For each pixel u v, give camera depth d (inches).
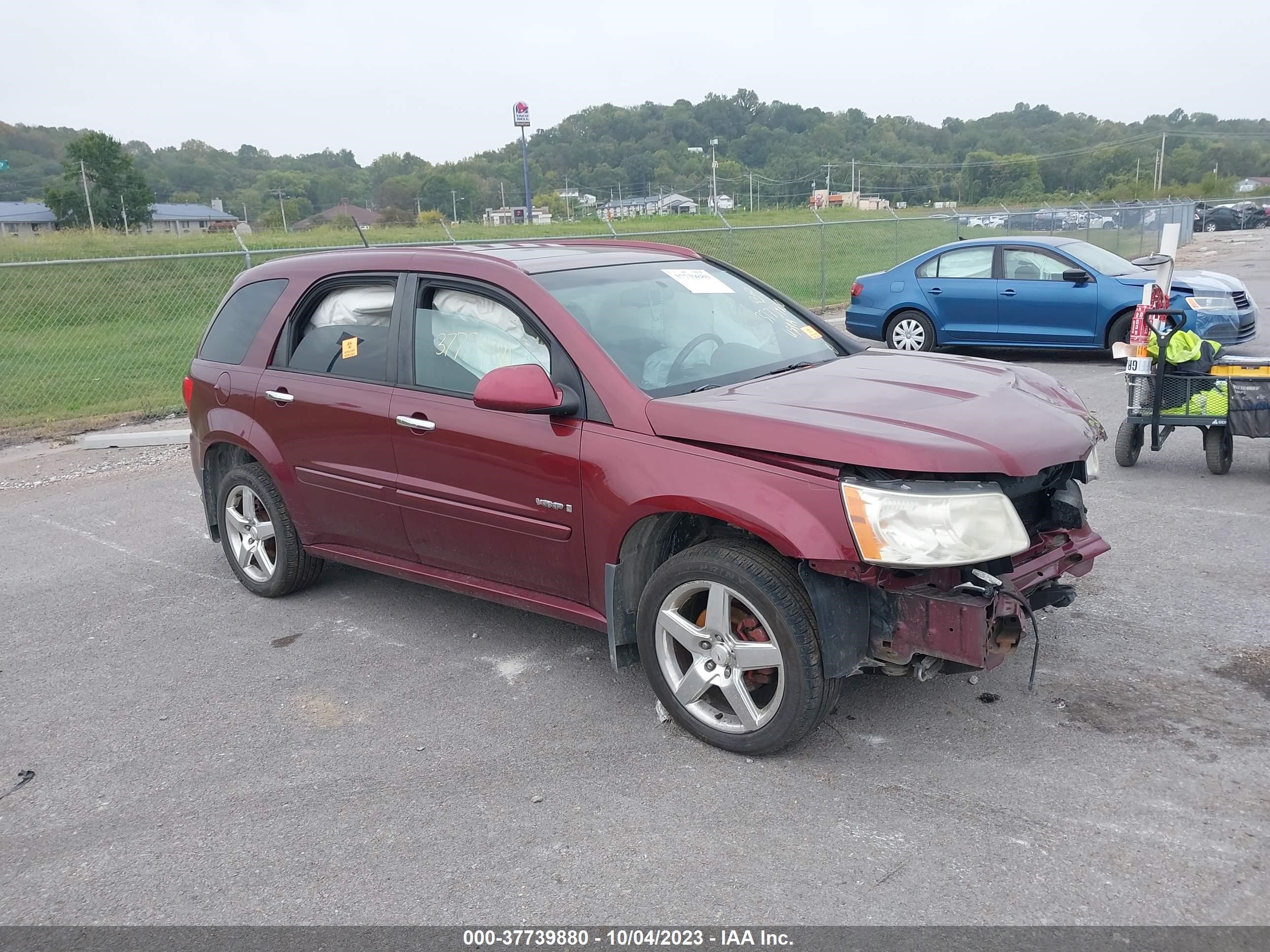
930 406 141.4
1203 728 143.5
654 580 145.6
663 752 145.3
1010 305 480.4
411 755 147.9
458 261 173.6
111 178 3555.6
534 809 132.5
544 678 171.8
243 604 215.0
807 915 109.3
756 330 178.4
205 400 214.2
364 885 118.7
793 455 131.1
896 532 123.9
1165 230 359.6
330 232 1056.2
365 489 183.5
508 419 159.3
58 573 240.4
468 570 175.2
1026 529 144.5
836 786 133.5
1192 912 106.7
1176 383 268.2
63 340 642.8
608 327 159.6
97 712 167.6
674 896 113.7
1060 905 108.7
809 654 131.8
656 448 142.8
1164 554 214.4
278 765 147.3
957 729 146.6
